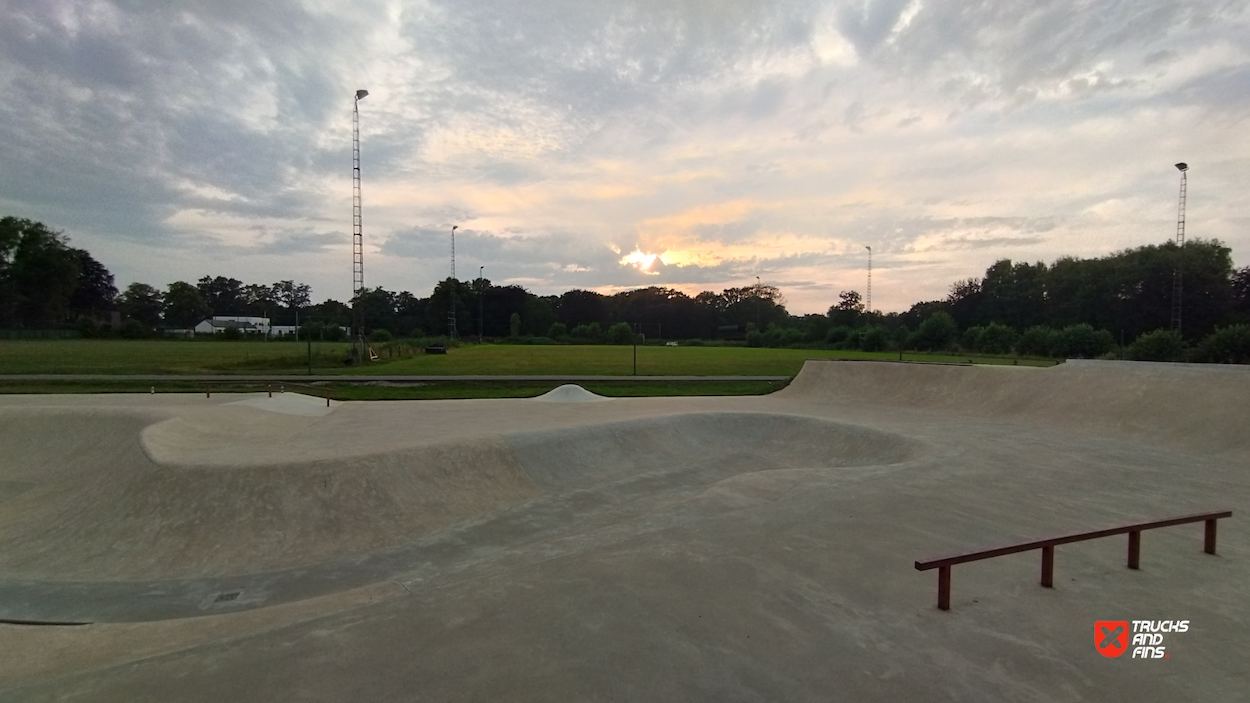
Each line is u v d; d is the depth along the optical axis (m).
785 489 8.62
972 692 3.48
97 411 13.20
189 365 32.75
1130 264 50.62
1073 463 10.40
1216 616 4.62
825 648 3.94
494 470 11.09
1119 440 12.79
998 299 67.75
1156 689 3.58
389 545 8.52
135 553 8.00
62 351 45.62
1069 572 5.46
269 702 3.19
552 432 12.71
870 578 5.18
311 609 5.69
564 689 3.35
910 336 56.16
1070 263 61.59
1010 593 4.96
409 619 4.21
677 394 23.61
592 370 33.22
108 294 106.75
